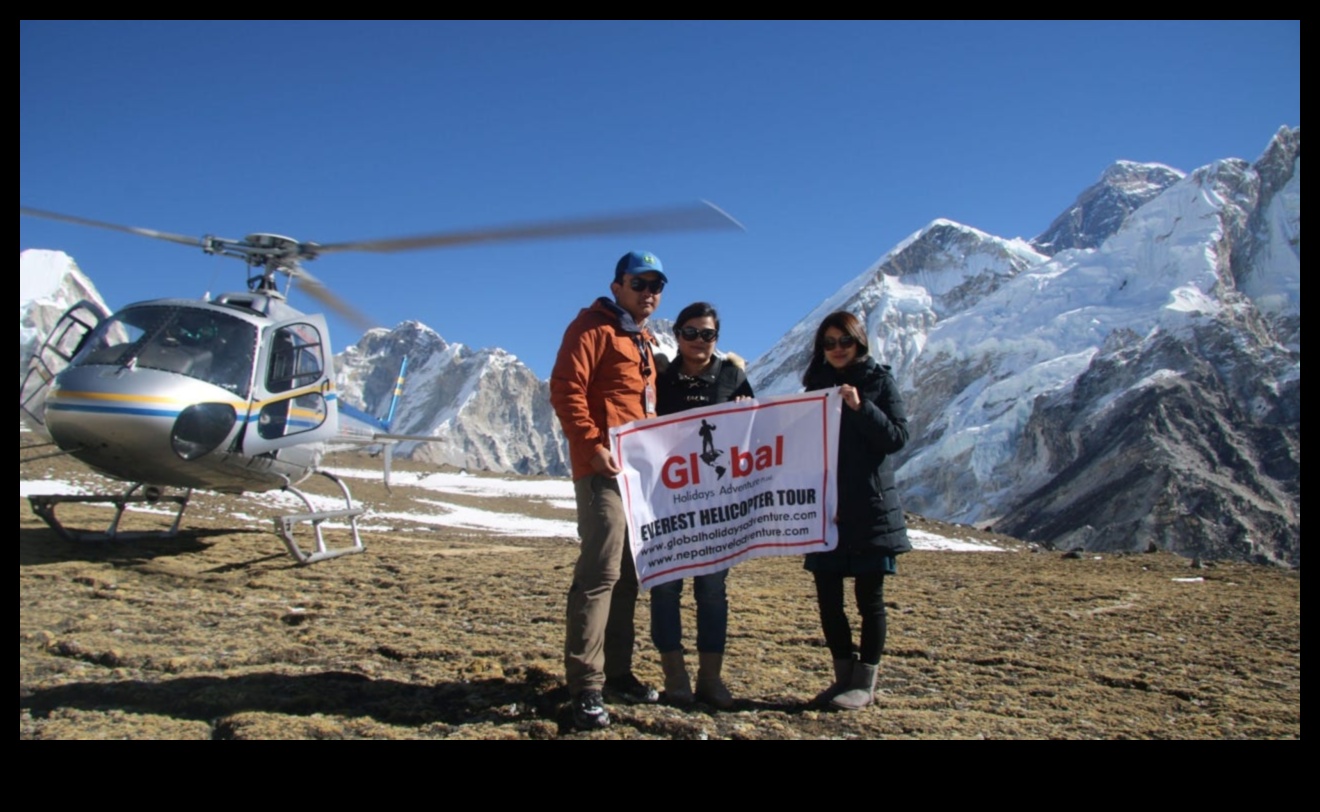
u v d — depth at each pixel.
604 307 4.69
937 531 24.67
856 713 4.50
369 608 6.86
